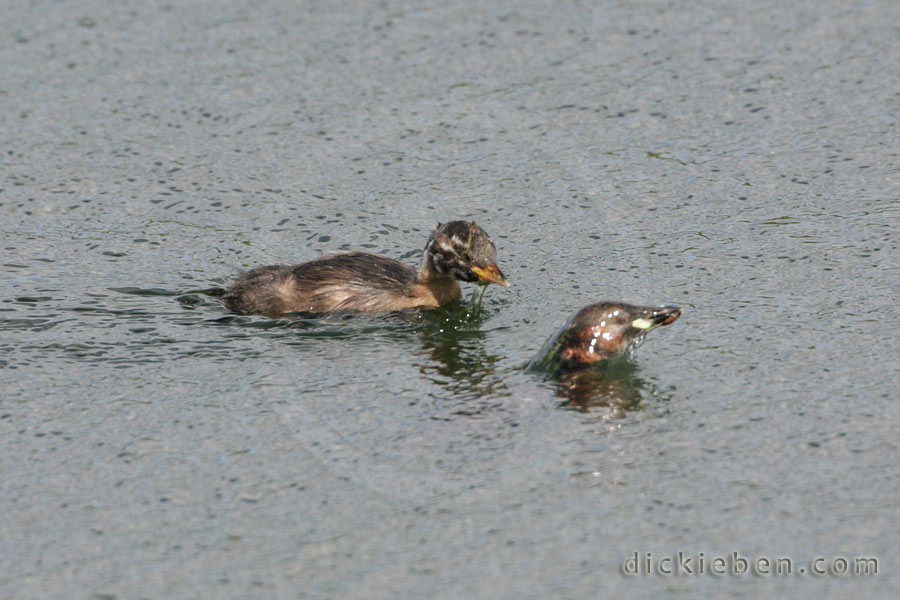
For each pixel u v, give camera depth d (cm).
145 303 1519
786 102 2028
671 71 2144
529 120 2009
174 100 2084
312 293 1536
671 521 1002
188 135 1984
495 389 1253
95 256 1650
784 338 1334
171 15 2400
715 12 2362
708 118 1994
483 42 2270
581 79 2131
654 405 1195
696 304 1441
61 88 2122
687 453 1103
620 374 1266
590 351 1280
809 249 1578
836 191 1747
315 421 1190
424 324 1478
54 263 1622
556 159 1891
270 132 1989
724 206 1727
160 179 1862
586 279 1547
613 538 981
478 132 1978
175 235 1716
